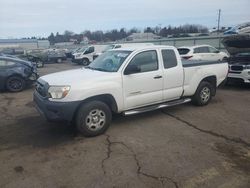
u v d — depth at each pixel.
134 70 5.93
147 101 6.32
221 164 4.29
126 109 6.03
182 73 6.90
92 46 27.41
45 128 6.17
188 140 5.29
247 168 4.16
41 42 76.69
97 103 5.50
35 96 5.92
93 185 3.78
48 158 4.63
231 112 7.17
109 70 6.00
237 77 10.35
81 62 27.28
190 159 4.48
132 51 6.14
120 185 3.75
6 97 10.16
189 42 31.84
